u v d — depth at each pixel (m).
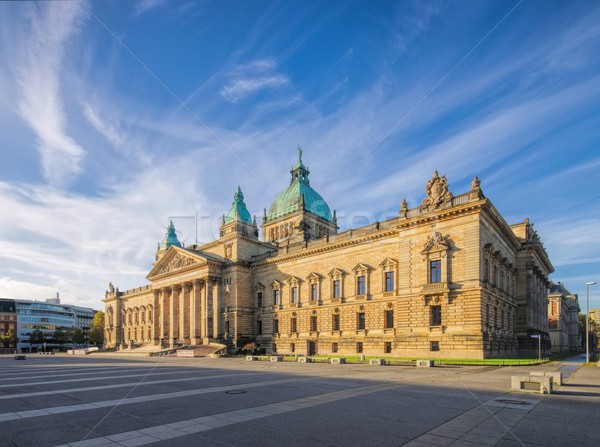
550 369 43.94
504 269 72.19
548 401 21.44
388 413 18.33
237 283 98.62
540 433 14.98
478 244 59.12
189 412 18.67
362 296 77.38
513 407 19.70
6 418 17.67
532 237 85.50
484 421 16.81
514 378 25.58
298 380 31.66
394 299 72.06
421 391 25.06
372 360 53.00
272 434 14.77
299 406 20.05
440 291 60.78
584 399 22.09
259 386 27.92
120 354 107.12
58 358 91.56
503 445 13.48
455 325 59.47
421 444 13.62
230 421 16.81
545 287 100.25
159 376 36.22
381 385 28.16
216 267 102.56
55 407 20.19
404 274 66.69
